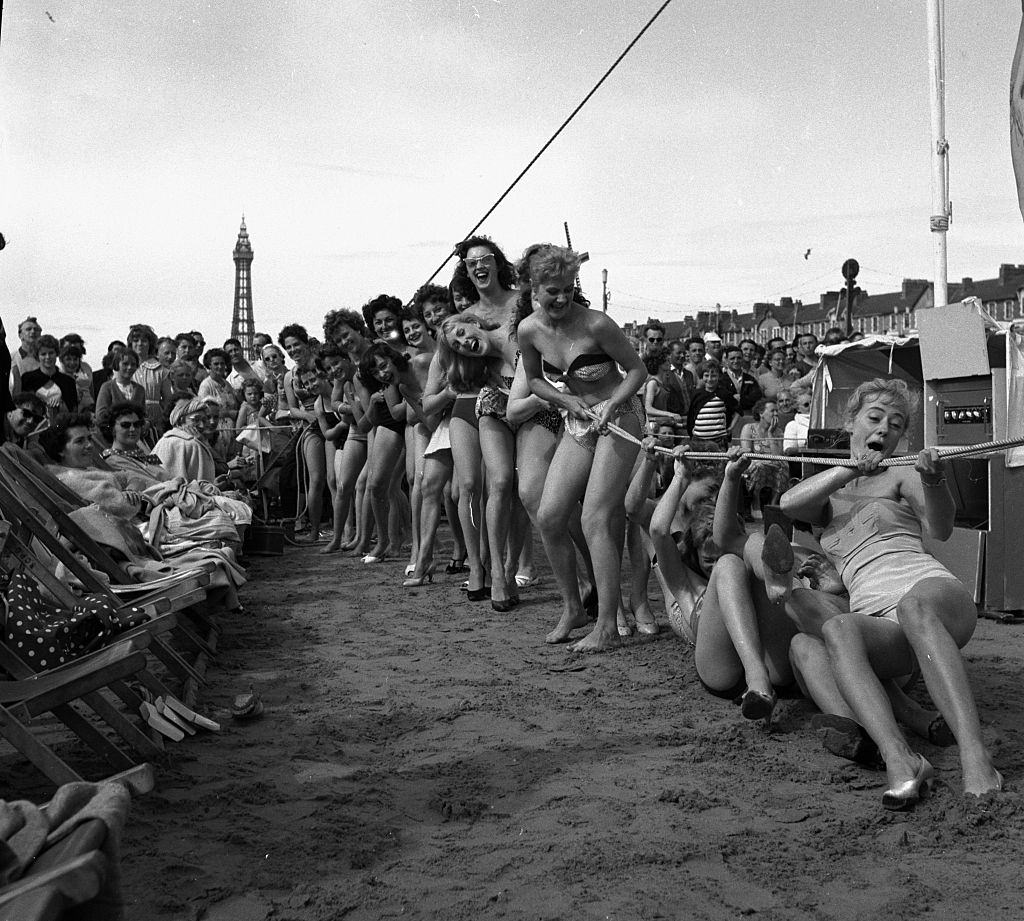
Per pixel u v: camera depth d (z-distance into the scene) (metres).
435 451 8.67
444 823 3.53
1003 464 6.97
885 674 4.08
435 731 4.57
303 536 12.99
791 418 11.81
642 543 6.39
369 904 2.92
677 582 5.62
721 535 4.77
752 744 4.29
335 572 9.83
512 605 7.60
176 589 5.35
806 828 3.43
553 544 6.30
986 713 4.64
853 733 3.86
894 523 4.26
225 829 3.46
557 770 4.03
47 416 7.88
